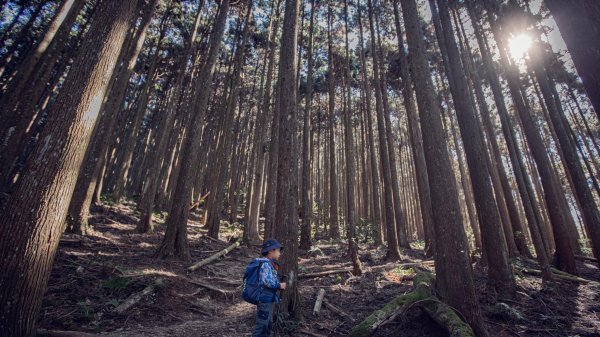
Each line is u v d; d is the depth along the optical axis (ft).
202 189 82.33
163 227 45.14
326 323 19.15
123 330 15.87
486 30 48.65
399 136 102.83
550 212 32.60
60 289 18.13
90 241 29.07
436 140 18.72
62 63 53.11
